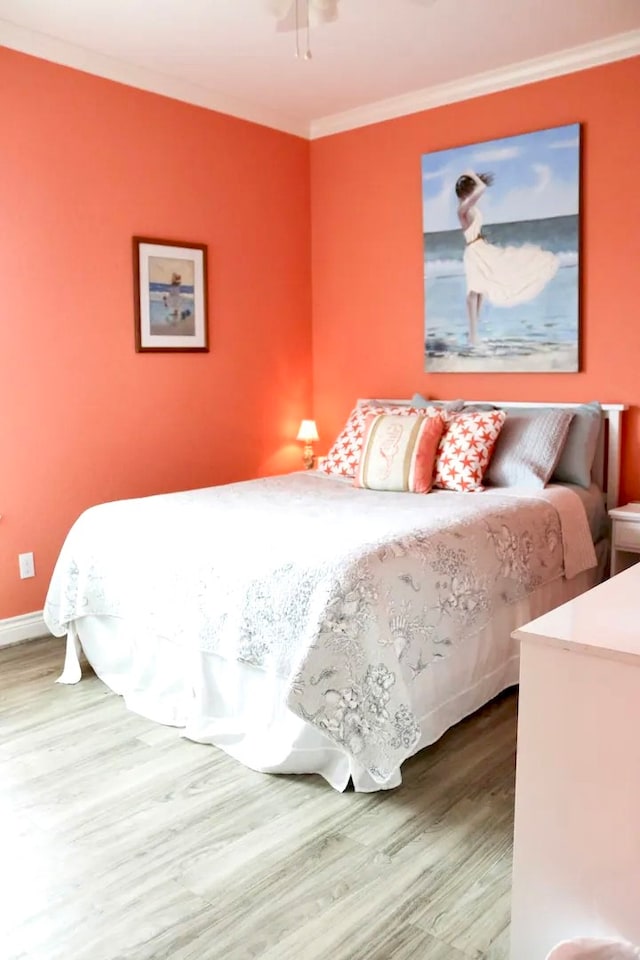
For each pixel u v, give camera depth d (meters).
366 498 3.36
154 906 1.83
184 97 4.07
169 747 2.61
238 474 4.56
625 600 1.56
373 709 2.23
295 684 2.17
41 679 3.19
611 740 1.33
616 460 3.79
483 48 3.65
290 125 4.67
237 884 1.91
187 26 3.36
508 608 2.90
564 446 3.72
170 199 4.06
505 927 1.75
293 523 2.81
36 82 3.47
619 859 1.34
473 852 2.02
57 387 3.66
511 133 3.99
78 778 2.41
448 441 3.60
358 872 1.95
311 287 4.93
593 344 3.87
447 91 4.15
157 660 2.87
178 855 2.03
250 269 4.52
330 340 4.89
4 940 1.73
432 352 4.39
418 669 2.42
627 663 1.28
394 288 4.54
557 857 1.41
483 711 2.83
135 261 3.91
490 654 2.79
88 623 3.14
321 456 5.02
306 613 2.33
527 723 1.42
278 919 1.79
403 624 2.37
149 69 3.85
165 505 3.21
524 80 3.91
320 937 1.73
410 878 1.92
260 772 2.44
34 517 3.63
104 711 2.89
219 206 4.31
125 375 3.93
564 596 3.34
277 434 4.79
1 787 2.36
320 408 5.00
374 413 3.94
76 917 1.80
